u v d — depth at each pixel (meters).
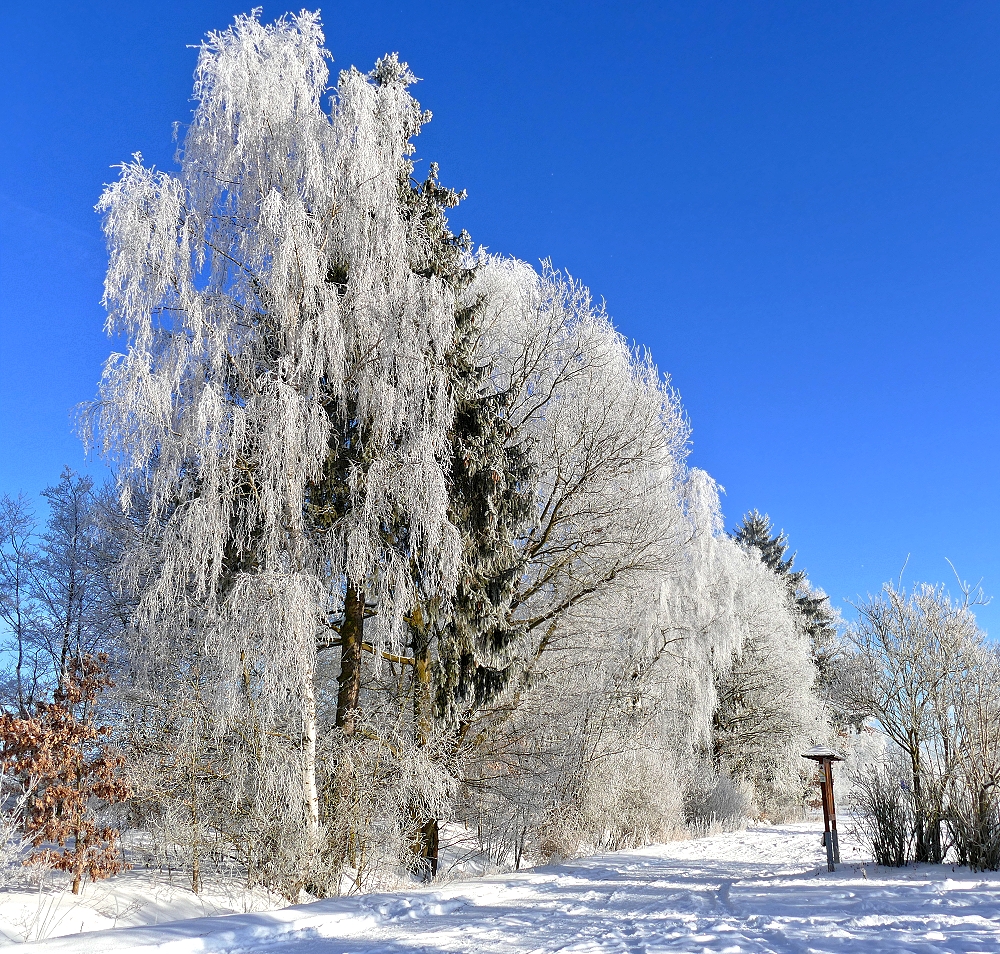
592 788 17.34
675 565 18.69
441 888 11.00
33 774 9.67
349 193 13.28
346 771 11.88
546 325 16.88
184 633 12.67
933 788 12.98
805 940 6.16
